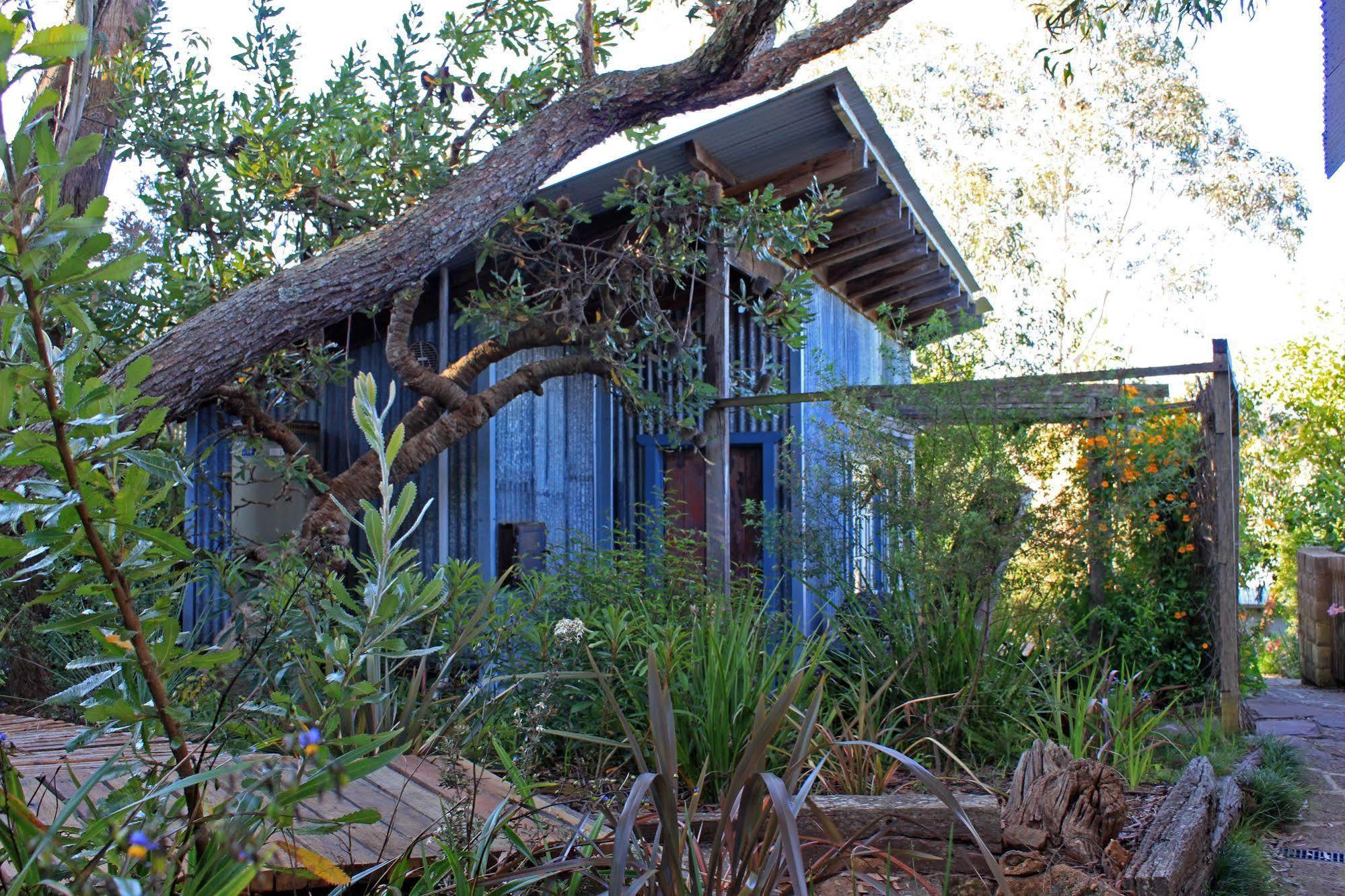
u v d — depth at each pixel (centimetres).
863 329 1088
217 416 767
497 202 539
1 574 206
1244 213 1917
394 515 165
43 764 298
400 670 480
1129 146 1923
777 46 633
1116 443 677
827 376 801
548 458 761
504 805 248
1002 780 500
